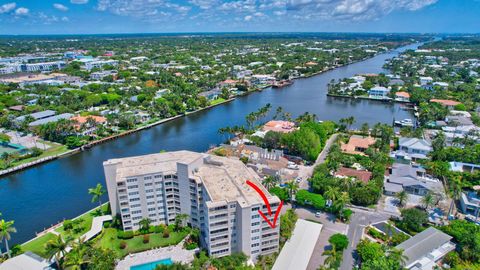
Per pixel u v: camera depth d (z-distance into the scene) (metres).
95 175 182.00
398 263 94.94
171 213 127.69
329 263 102.62
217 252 107.69
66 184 171.62
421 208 138.12
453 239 113.75
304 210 138.50
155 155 139.12
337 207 128.38
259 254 108.88
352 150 198.88
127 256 111.81
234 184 114.69
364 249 105.06
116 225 127.62
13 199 157.12
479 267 101.62
